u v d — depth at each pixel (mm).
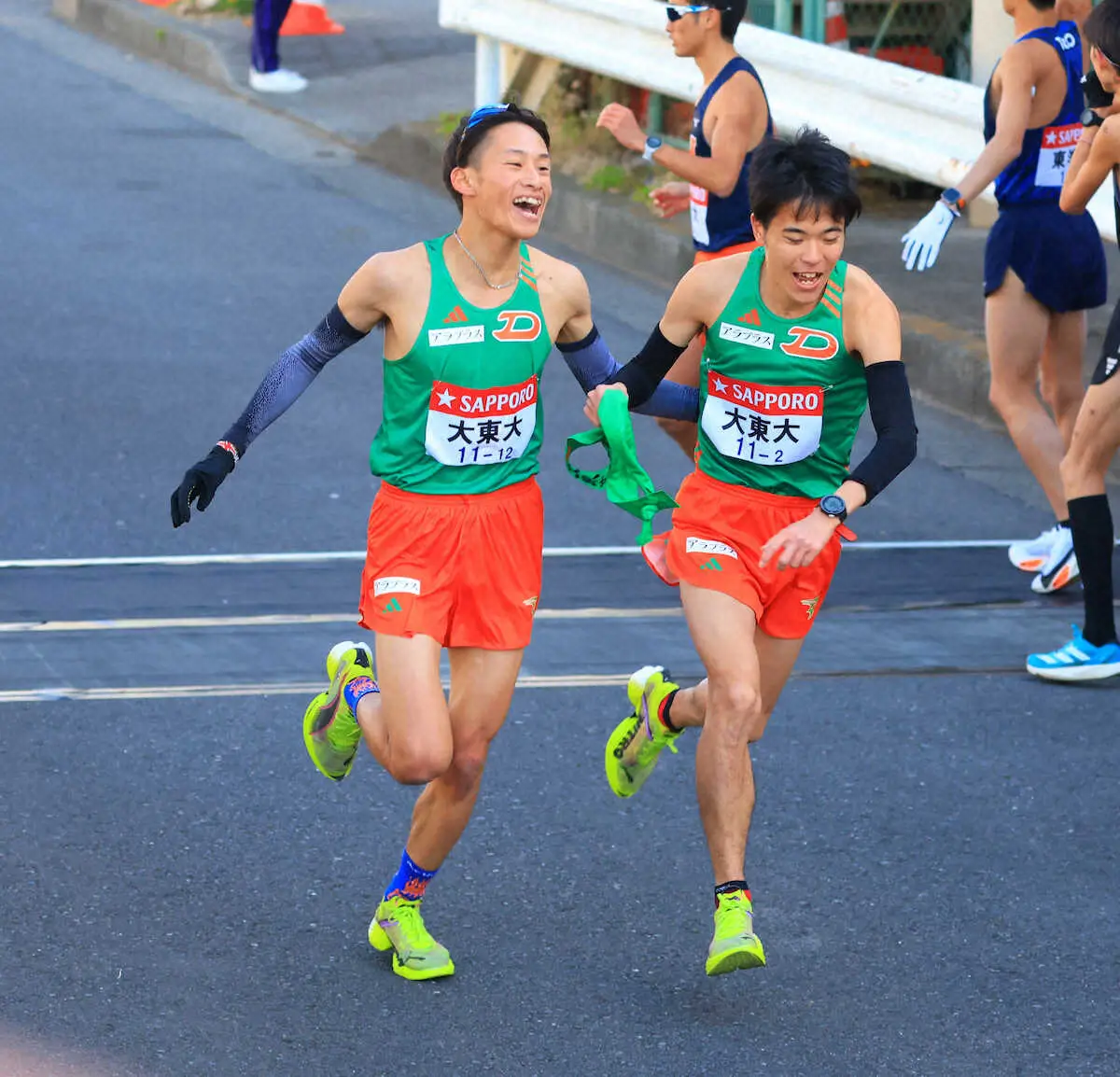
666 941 16734
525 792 19609
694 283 15938
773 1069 14672
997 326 26438
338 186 50281
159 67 65625
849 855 18422
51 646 22906
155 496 28375
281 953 16344
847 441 16391
